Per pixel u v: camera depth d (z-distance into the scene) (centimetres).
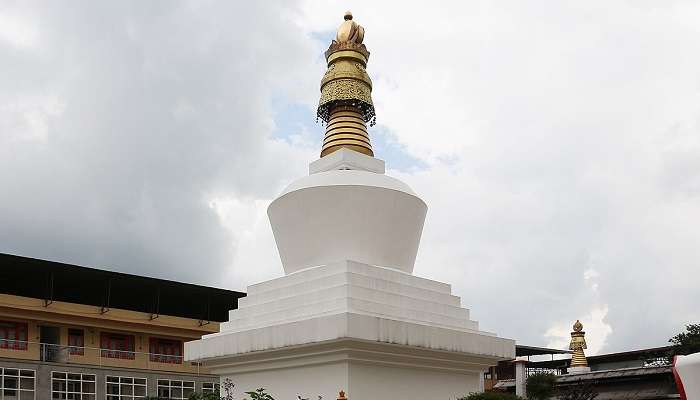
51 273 4144
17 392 3706
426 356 1509
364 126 1769
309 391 1442
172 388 4356
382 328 1375
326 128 1781
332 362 1406
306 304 1466
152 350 4612
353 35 1811
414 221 1661
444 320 1573
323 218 1584
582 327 5734
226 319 5131
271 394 1511
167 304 4881
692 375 998
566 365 6172
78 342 4309
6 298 4006
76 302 4566
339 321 1330
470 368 1628
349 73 1756
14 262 3966
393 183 1631
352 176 1598
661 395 4569
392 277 1531
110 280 4353
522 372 4512
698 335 4991
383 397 1436
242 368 1576
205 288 4716
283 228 1652
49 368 3869
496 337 1634
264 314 1539
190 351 1638
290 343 1410
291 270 1636
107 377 4103
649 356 5522
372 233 1584
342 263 1463
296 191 1606
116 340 4475
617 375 4766
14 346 3809
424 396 1522
